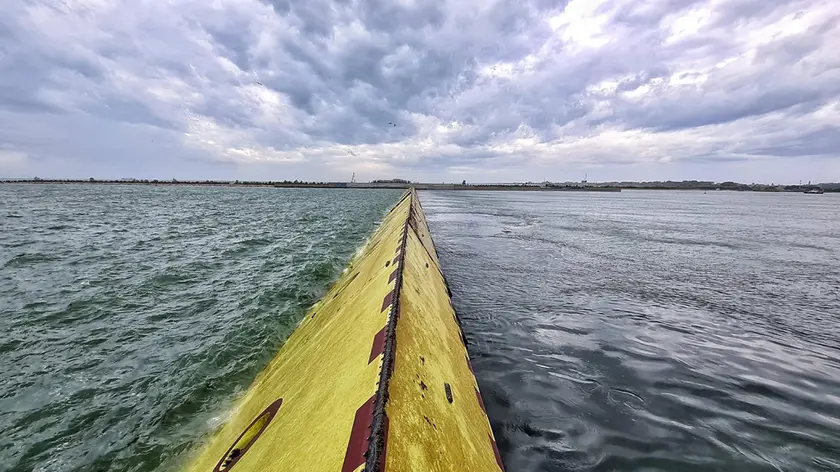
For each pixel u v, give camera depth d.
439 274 9.84
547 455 4.55
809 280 13.79
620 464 4.43
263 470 2.99
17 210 35.34
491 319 9.23
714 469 4.39
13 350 7.06
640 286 12.59
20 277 11.82
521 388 6.08
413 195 31.80
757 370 6.90
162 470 4.29
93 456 4.49
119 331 7.98
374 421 2.39
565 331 8.56
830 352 7.76
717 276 14.23
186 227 25.81
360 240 20.98
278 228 26.16
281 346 7.49
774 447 4.80
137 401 5.59
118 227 24.95
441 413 3.23
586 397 5.86
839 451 4.74
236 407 5.49
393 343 3.42
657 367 6.90
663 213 50.69
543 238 23.58
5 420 5.09
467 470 2.85
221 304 9.75
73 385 5.96
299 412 3.58
